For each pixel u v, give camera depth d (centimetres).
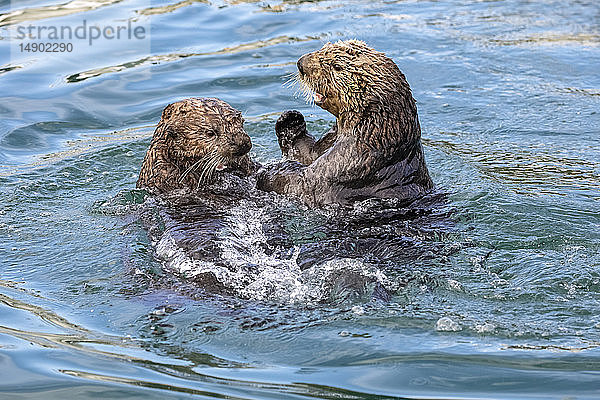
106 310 863
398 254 939
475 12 2109
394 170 1053
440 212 1052
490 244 969
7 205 1126
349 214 1032
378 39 1873
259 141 1373
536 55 1800
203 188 1091
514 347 770
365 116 1038
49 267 959
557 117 1485
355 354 764
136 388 721
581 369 736
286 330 800
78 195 1170
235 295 851
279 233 978
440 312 827
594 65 1747
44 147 1358
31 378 744
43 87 1581
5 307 878
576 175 1230
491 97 1575
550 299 847
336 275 870
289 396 703
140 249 977
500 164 1279
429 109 1521
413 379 727
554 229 1008
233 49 1784
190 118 1058
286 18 2002
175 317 824
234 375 738
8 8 2005
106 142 1373
